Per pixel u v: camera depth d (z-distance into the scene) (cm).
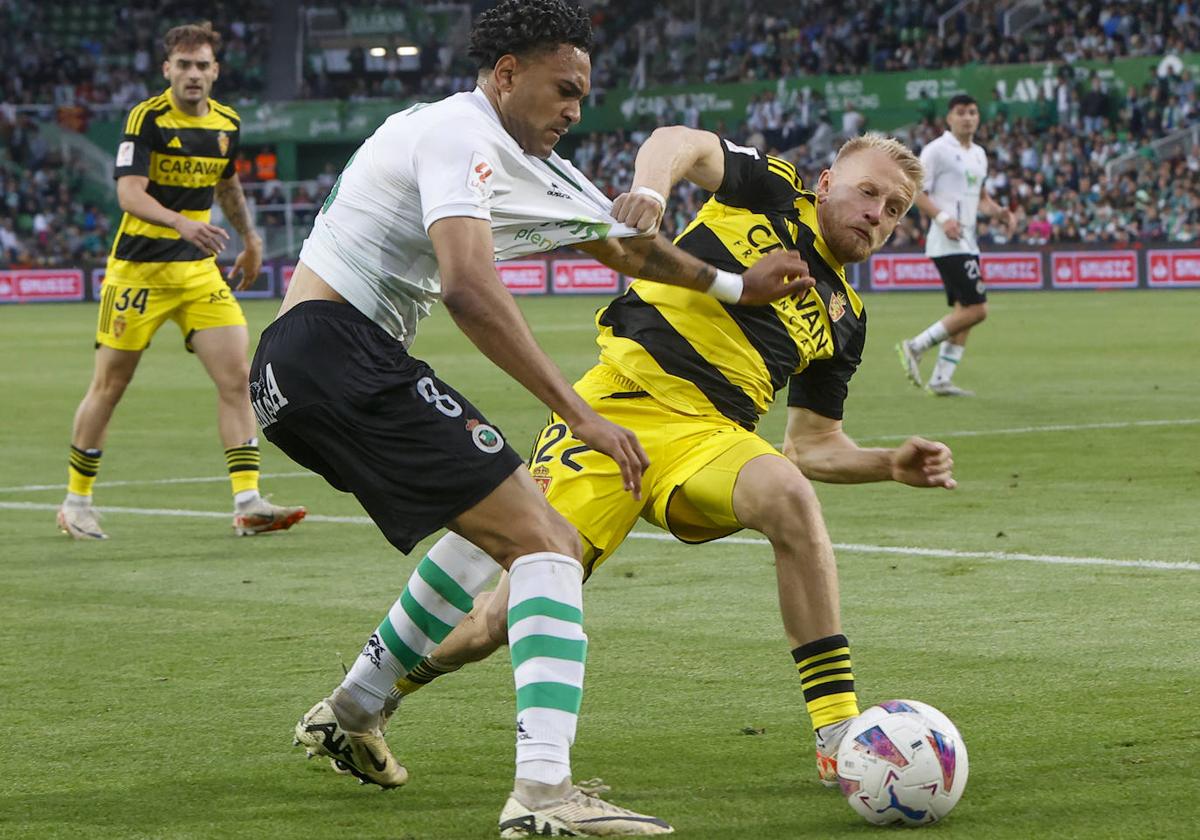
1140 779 951
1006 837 851
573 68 911
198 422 3425
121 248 2036
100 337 2038
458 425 894
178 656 1355
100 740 1094
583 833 850
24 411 3684
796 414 1148
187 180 2100
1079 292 7956
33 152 10456
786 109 9969
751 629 1432
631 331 1099
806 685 978
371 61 11306
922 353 3588
